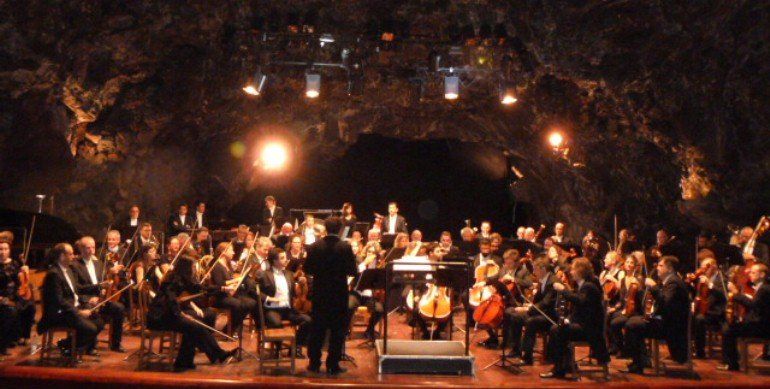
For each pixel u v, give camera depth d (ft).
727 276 27.35
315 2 39.91
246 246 33.01
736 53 36.78
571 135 50.70
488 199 72.38
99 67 40.98
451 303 24.66
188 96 46.93
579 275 21.36
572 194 57.16
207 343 21.63
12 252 34.63
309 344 21.08
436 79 43.42
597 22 37.55
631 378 21.39
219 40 42.83
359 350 25.26
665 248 29.45
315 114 55.42
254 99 50.49
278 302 23.45
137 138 47.42
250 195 66.39
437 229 72.79
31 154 40.63
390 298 34.19
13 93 36.99
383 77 48.11
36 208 42.22
